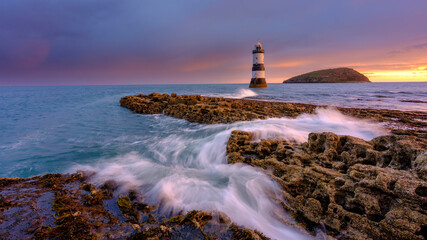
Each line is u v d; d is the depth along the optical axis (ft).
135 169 27.40
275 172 22.77
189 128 54.13
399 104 98.58
